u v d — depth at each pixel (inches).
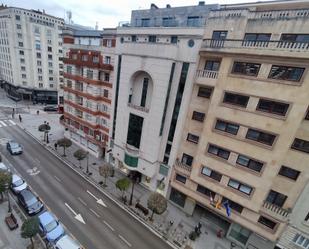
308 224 776.3
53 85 3029.0
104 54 1379.2
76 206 1093.8
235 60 829.8
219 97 891.4
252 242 946.7
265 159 812.0
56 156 1611.7
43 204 1059.9
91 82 1456.7
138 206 1145.4
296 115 724.0
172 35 1026.7
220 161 935.7
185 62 999.6
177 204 1213.1
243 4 961.5
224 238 1031.6
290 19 760.3
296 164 778.8
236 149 881.5
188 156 1108.5
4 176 975.6
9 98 2979.8
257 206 864.3
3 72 3029.0
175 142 1125.7
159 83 1056.8
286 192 814.5
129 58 1156.5
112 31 1317.7
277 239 853.2
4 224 910.4
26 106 2770.7
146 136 1188.5
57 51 2908.5
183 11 1155.3
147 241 952.3
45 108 2699.3
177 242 965.2
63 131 2117.4
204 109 1005.2
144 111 1157.1
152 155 1189.7
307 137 748.6
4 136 1798.7
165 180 1218.0
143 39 1159.6
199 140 983.0
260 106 805.9
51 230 856.9
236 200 919.7
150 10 1272.1
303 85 698.8
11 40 2603.3
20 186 1109.7
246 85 817.5
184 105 1050.7
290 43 709.3
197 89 1006.4
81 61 1494.8
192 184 1075.9
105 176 1253.7
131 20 1375.5
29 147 1675.7
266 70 768.3
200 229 1063.0
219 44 873.5
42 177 1300.4
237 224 982.4
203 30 918.4
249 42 794.2
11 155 1496.1
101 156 1688.0
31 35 2650.1
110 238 931.3
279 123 761.6
